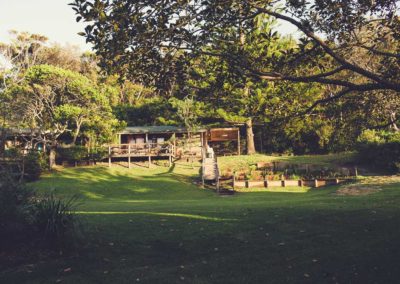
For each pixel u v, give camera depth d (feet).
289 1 28.91
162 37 25.36
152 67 28.09
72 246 27.45
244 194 79.36
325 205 43.80
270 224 34.42
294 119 36.01
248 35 29.55
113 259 26.76
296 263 25.57
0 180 30.19
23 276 23.65
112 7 23.89
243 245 29.35
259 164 103.24
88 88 111.75
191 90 30.60
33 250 26.55
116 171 111.75
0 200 27.81
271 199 63.52
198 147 132.05
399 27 30.50
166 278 23.79
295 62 30.71
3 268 24.57
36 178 100.42
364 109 35.65
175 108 141.49
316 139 129.39
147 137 130.72
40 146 123.03
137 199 78.07
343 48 32.40
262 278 23.57
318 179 84.07
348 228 32.37
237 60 26.86
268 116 35.91
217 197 76.54
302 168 96.89
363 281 22.66
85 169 113.29
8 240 26.71
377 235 30.04
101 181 97.66
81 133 124.47
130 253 27.94
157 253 28.04
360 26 30.91
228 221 35.70
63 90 113.19
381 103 35.19
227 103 113.91
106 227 33.35
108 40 24.63
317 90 89.30
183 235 31.68
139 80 29.19
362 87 24.29
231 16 26.18
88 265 25.50
